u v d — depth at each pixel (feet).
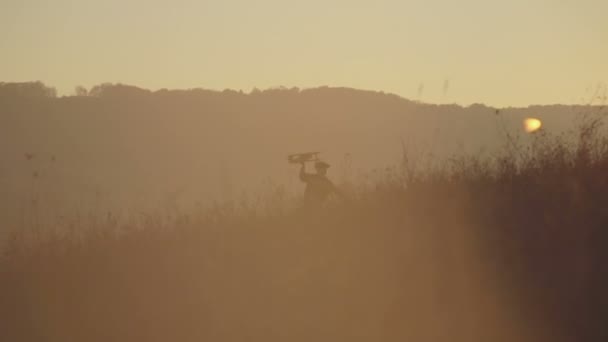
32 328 139.44
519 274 112.16
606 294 103.96
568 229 119.03
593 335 99.09
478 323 107.86
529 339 104.12
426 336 108.37
